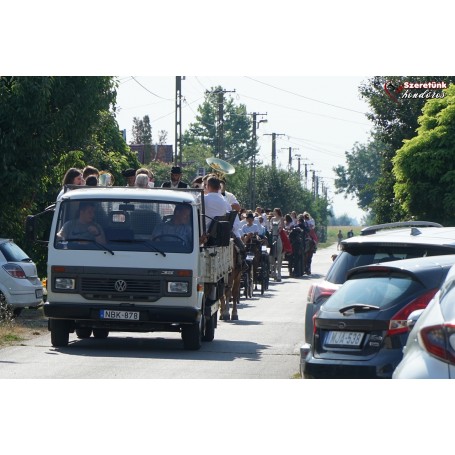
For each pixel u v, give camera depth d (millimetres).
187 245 41719
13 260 57000
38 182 66188
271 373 35469
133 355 40188
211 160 69188
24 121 63656
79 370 35500
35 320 55031
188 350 42469
